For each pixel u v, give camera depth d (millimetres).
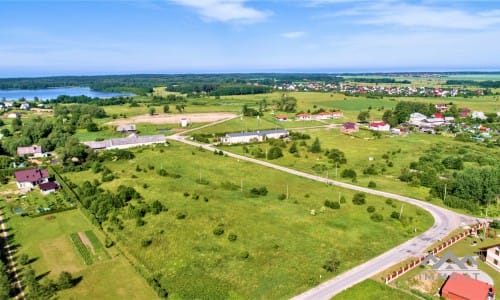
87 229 80938
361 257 68188
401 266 64938
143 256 68562
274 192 104750
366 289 57688
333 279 60938
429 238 76375
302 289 57938
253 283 59688
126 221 84062
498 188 94625
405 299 55344
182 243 73188
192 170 127062
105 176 114938
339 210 90562
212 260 66812
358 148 161000
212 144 172000
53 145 161375
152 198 98500
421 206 94312
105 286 59125
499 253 65188
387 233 78250
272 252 69688
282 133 187000
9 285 56719
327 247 71750
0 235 78312
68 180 115688
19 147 154000
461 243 74750
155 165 133500
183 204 94125
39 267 65188
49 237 77125
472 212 90812
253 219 84750
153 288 58250
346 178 119188
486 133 194125
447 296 56625
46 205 95812
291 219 84875
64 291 57750
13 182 118438
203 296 56250
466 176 99312
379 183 113500
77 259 68000
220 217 85750
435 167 126812
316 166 131375
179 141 178375
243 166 133375
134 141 166750
